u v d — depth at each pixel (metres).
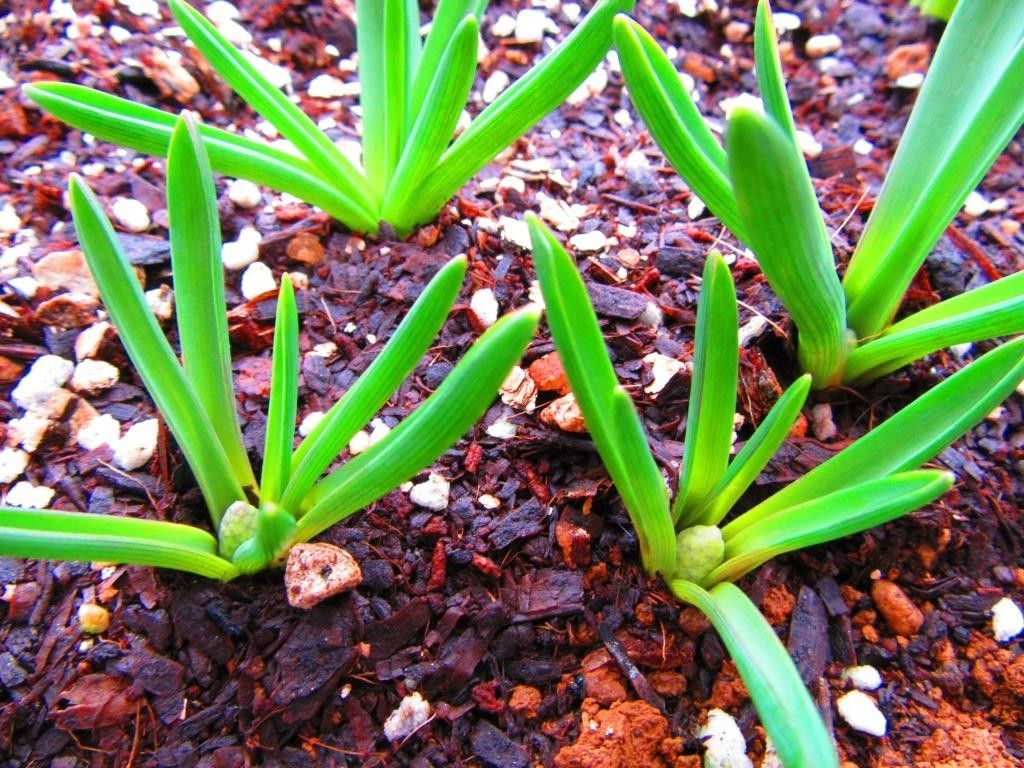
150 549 0.13
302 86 0.25
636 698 0.15
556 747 0.15
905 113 0.26
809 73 0.28
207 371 0.14
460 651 0.15
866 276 0.18
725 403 0.13
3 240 0.20
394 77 0.18
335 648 0.15
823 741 0.10
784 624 0.16
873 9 0.28
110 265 0.12
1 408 0.18
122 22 0.24
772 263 0.14
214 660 0.15
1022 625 0.16
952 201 0.16
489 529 0.16
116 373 0.18
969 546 0.17
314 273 0.20
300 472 0.14
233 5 0.26
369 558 0.16
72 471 0.17
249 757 0.14
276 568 0.15
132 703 0.14
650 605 0.16
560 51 0.16
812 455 0.17
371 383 0.13
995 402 0.13
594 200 0.22
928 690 0.16
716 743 0.15
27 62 0.23
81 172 0.22
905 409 0.14
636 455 0.12
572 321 0.12
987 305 0.16
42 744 0.14
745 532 0.14
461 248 0.20
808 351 0.17
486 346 0.11
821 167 0.24
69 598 0.15
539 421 0.17
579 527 0.16
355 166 0.20
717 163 0.16
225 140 0.18
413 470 0.13
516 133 0.18
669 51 0.27
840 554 0.17
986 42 0.16
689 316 0.19
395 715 0.15
